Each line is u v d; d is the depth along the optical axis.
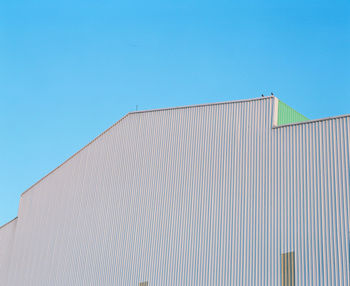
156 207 37.72
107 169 42.75
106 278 38.59
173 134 39.03
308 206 30.09
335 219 28.86
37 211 49.34
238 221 32.81
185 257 34.59
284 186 31.52
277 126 33.19
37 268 46.03
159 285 35.16
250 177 33.34
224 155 35.28
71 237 43.47
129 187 40.22
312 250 29.09
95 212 42.12
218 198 34.41
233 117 35.91
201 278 33.22
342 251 28.05
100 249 40.22
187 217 35.56
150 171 39.28
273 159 32.62
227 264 32.34
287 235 30.36
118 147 42.62
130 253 37.88
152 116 41.16
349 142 29.75
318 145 30.89
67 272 42.25
